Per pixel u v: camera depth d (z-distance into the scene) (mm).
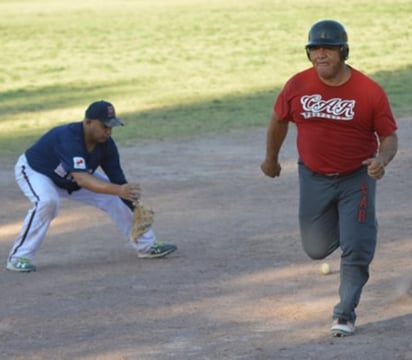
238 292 22562
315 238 19688
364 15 92000
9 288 23391
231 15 97562
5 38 88438
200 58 71938
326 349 18609
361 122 18688
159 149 41750
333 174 19062
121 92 58688
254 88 58594
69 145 24156
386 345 18703
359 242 18906
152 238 25734
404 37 78312
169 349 18875
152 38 83875
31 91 60438
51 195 24781
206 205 31906
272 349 18703
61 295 22719
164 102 54500
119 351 18844
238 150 41188
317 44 18219
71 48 80125
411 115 48344
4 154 41781
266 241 27141
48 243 27844
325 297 21969
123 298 22328
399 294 21953
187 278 23812
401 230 27828
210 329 20031
